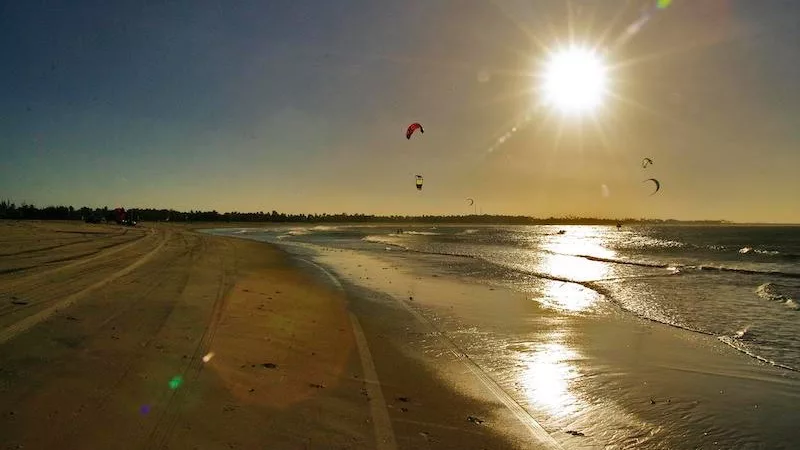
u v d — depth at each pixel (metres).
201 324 8.32
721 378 7.37
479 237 69.81
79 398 4.98
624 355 8.45
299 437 4.69
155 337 7.30
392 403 5.81
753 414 6.05
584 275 20.23
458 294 14.52
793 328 10.62
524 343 9.05
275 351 7.30
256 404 5.32
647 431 5.54
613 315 11.83
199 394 5.38
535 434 5.30
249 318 9.22
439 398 6.14
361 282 16.55
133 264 15.77
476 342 9.02
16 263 14.62
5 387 5.11
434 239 60.00
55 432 4.28
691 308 12.85
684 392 6.76
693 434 5.50
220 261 19.67
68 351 6.36
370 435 4.91
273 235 63.62
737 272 21.98
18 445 4.01
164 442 4.30
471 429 5.29
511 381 6.97
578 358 8.22
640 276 20.03
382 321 10.43
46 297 9.56
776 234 91.25
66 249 19.92
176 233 45.59
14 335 6.89
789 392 6.80
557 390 6.70
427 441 4.91
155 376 5.76
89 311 8.59
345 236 63.62
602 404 6.27
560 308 12.59
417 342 8.82
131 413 4.78
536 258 29.17
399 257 28.12
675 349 8.90
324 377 6.46
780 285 17.53
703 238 73.38
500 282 17.50
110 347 6.64
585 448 5.09
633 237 79.12
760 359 8.37
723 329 10.52
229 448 4.32
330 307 11.48
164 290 11.27
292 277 16.53
